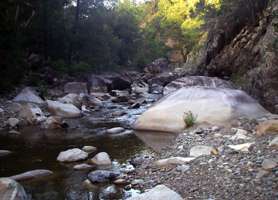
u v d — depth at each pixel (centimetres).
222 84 2166
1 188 589
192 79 2412
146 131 1277
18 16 2516
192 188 624
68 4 3522
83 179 750
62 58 3416
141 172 774
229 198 557
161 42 6444
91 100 2161
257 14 2423
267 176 611
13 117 1520
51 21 3141
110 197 639
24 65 2470
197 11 5400
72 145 1077
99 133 1267
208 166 720
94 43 3700
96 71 3738
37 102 1916
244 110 1242
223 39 2730
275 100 1511
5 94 2114
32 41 3134
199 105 1267
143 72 5150
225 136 977
